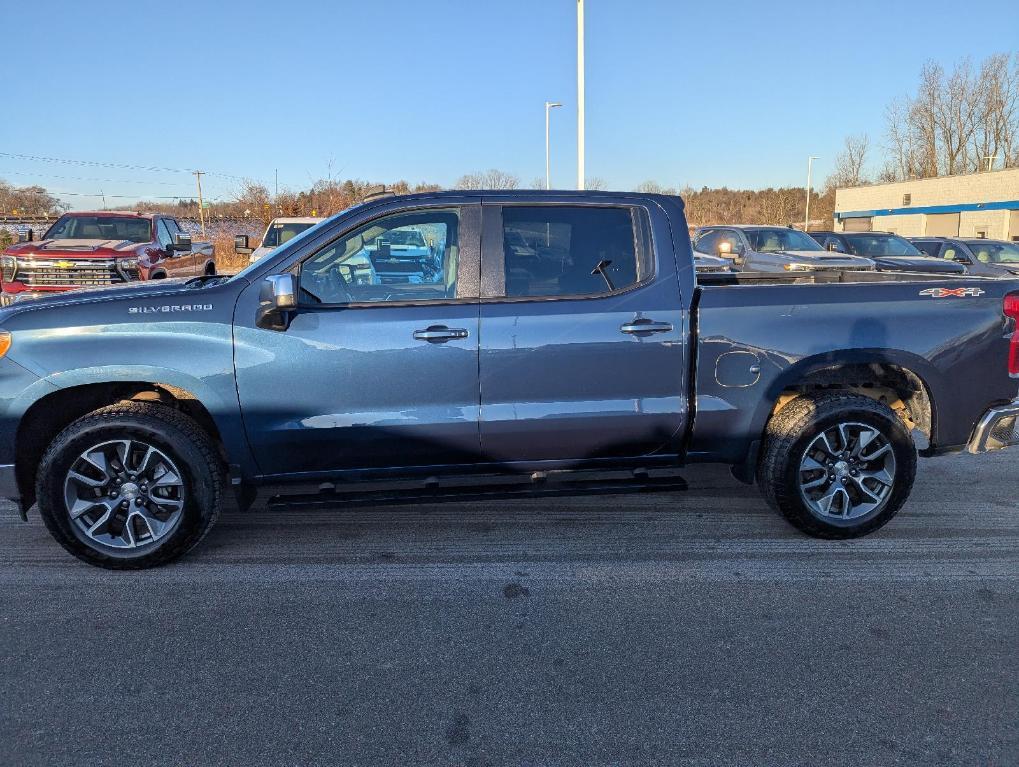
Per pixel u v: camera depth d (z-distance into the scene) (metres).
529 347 4.10
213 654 3.30
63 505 3.96
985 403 4.44
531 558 4.29
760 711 2.89
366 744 2.71
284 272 4.05
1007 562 4.21
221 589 3.91
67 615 3.63
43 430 4.14
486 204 4.18
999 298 4.39
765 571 4.10
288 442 4.08
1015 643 3.37
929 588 3.89
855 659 3.24
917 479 5.63
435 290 4.15
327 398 4.05
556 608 3.71
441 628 3.52
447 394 4.11
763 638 3.42
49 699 2.97
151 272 13.62
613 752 2.66
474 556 4.32
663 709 2.90
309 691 3.03
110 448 3.98
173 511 4.08
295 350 4.00
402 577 4.05
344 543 4.51
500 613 3.66
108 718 2.86
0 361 3.86
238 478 4.14
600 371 4.16
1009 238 39.22
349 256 4.12
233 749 2.68
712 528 4.70
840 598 3.79
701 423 4.28
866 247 17.52
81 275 12.74
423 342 4.04
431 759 2.63
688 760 2.62
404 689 3.04
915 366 4.31
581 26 19.88
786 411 4.34
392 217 4.14
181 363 3.95
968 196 41.50
